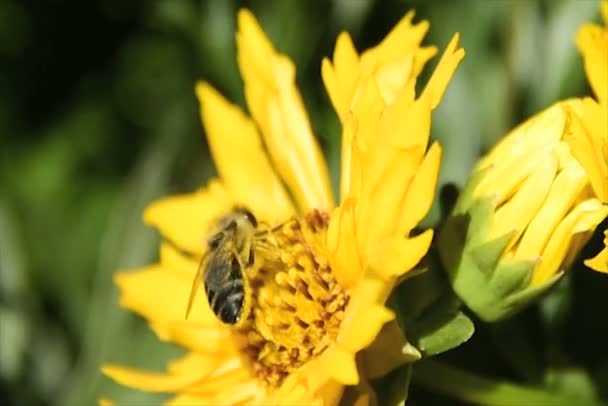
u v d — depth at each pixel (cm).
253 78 25
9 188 31
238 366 25
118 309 29
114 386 29
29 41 32
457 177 27
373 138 23
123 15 31
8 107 32
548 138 23
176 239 26
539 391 24
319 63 28
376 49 24
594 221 23
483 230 23
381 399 23
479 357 25
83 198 31
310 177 25
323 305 24
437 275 23
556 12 27
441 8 28
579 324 25
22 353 29
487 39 28
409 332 23
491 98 28
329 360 23
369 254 23
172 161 29
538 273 23
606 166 22
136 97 32
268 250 24
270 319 24
